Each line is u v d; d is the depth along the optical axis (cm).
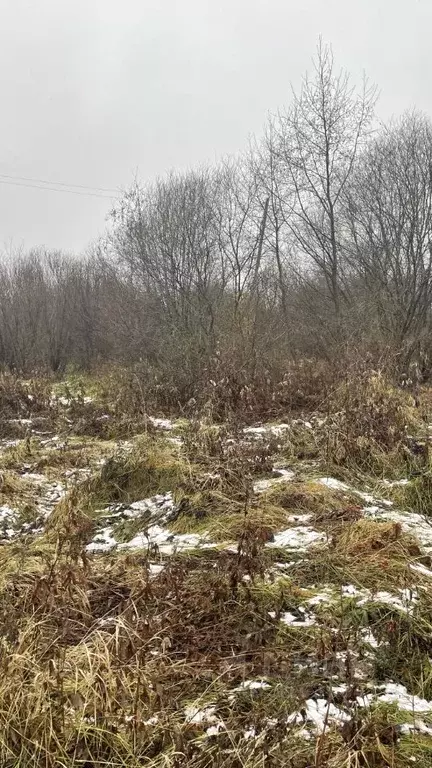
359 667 283
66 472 627
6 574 393
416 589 345
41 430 835
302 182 1251
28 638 283
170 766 222
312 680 273
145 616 312
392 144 1157
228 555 388
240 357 951
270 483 539
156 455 595
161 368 1091
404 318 1073
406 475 552
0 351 1645
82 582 344
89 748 235
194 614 335
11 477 580
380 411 636
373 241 1162
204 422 747
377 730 237
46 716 236
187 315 1255
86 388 1225
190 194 1383
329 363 927
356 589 357
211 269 1340
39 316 1784
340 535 424
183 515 488
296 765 222
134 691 252
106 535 479
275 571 381
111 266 1630
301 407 810
